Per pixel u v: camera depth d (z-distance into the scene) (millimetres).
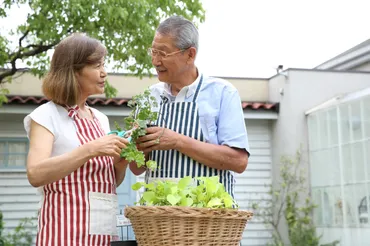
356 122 8531
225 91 2537
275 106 10086
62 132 2240
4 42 6938
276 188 10062
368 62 10969
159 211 1948
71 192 2191
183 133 2502
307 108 9891
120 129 2326
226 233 2012
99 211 2225
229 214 1990
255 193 10078
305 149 9797
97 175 2246
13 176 8992
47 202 2205
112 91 7398
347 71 10070
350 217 8609
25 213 8930
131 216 2047
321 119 9414
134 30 6742
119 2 6418
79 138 2270
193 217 1954
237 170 2455
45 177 2088
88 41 2264
